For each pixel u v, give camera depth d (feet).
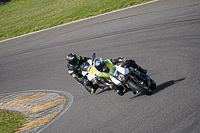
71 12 233.55
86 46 153.07
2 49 200.64
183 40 115.44
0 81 149.59
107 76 82.84
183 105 67.41
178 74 87.51
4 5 378.73
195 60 93.66
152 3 182.19
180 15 144.66
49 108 100.48
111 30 161.79
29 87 129.90
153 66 102.12
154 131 61.31
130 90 81.92
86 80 92.27
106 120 75.61
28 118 96.32
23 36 214.28
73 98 103.09
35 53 171.94
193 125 58.34
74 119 84.53
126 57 120.78
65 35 183.93
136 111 73.61
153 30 139.03
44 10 282.15
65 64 141.69
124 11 186.91
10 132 87.25
